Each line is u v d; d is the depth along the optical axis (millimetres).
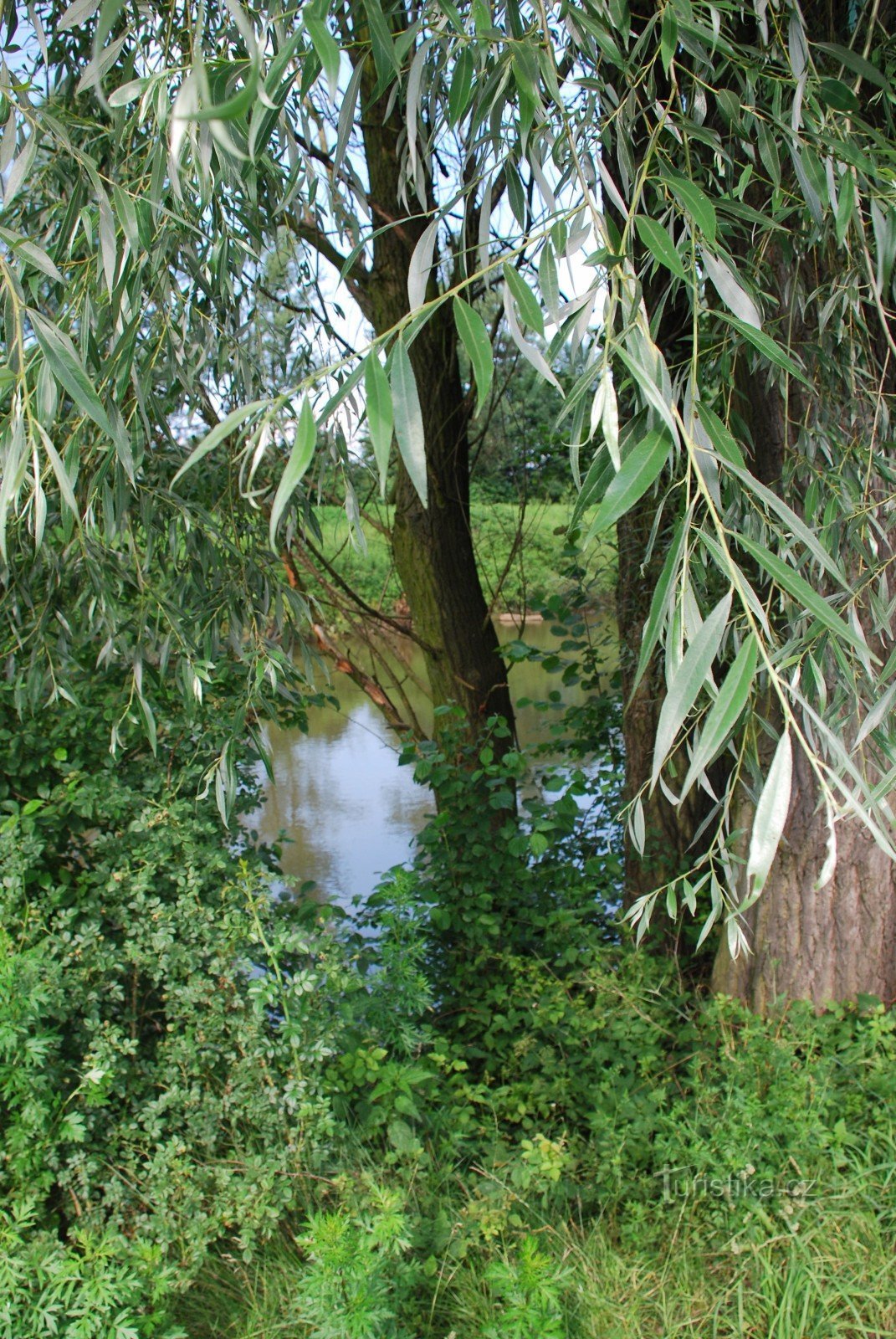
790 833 2588
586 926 3029
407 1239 1729
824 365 1902
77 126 1823
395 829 5176
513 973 3006
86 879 2270
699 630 862
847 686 1530
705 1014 2572
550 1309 1664
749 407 2498
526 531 4906
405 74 1638
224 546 2127
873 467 1856
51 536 1954
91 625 2141
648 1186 2162
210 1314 1913
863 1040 2324
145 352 1912
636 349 993
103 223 1428
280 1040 2039
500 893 3152
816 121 1538
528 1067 2600
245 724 2361
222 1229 1846
